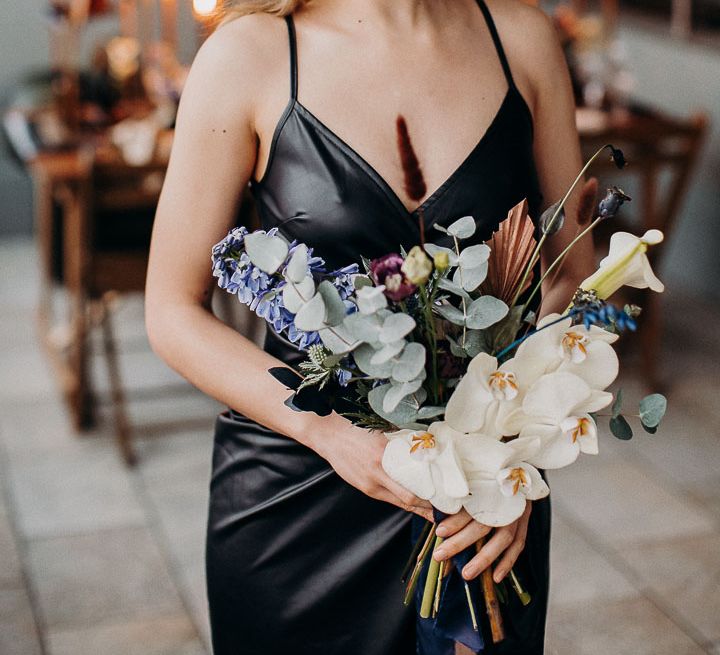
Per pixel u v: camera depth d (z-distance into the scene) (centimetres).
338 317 106
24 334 452
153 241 139
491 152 137
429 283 110
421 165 135
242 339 135
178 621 265
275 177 138
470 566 116
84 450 355
